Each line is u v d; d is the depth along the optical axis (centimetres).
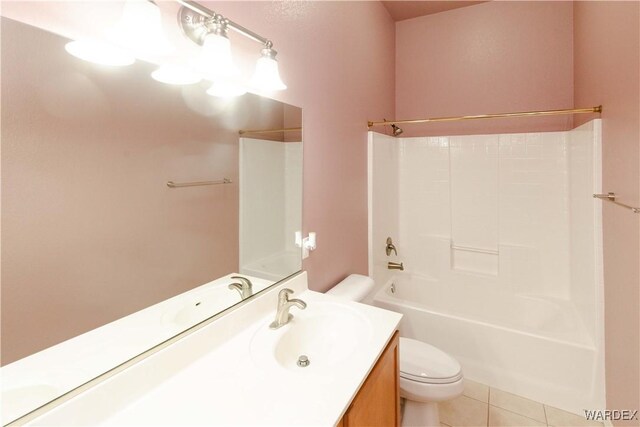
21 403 61
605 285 169
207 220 106
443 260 288
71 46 69
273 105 135
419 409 157
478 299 263
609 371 162
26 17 63
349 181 208
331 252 188
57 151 67
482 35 273
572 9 244
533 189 255
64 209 68
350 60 206
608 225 164
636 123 126
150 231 87
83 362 71
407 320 224
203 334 97
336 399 77
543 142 251
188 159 98
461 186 281
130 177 82
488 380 200
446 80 288
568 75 246
